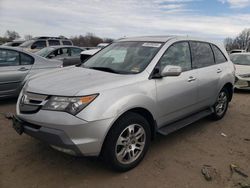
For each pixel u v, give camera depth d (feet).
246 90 32.37
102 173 11.55
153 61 13.08
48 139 10.36
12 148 13.50
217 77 17.40
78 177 11.21
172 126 14.19
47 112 10.42
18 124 11.44
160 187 10.76
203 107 16.80
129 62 13.52
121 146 11.35
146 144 12.39
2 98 21.04
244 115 20.85
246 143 15.33
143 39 15.29
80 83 11.22
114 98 10.82
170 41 14.49
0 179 10.83
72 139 10.07
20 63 21.75
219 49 18.80
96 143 10.36
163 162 12.68
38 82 12.01
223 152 14.03
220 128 17.61
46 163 12.17
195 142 15.17
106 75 12.31
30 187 10.44
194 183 11.09
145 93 12.00
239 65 32.91
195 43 16.40
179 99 14.08
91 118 10.12
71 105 10.19
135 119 11.56
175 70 12.39
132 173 11.66
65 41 54.24
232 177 11.60
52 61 23.75
